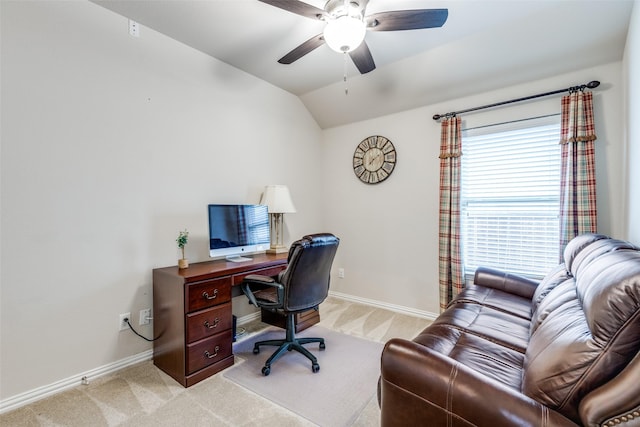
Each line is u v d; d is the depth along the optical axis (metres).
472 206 2.94
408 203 3.33
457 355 1.41
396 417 1.09
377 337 2.67
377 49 2.61
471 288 2.40
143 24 2.23
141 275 2.24
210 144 2.72
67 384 1.88
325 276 2.30
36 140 1.77
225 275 2.18
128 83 2.17
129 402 1.75
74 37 1.92
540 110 2.56
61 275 1.87
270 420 1.61
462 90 2.89
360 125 3.71
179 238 2.29
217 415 1.64
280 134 3.43
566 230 2.32
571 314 1.14
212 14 2.12
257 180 3.16
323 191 4.07
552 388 0.89
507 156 2.74
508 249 2.76
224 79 2.83
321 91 3.47
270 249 3.09
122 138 2.14
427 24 1.78
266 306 2.17
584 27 2.12
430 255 3.19
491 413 0.88
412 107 3.27
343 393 1.85
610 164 2.25
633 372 0.76
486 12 2.11
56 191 1.85
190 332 1.94
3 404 1.66
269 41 2.47
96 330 2.01
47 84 1.81
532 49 2.37
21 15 1.72
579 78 2.38
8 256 1.68
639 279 0.79
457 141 2.90
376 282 3.58
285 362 2.23
